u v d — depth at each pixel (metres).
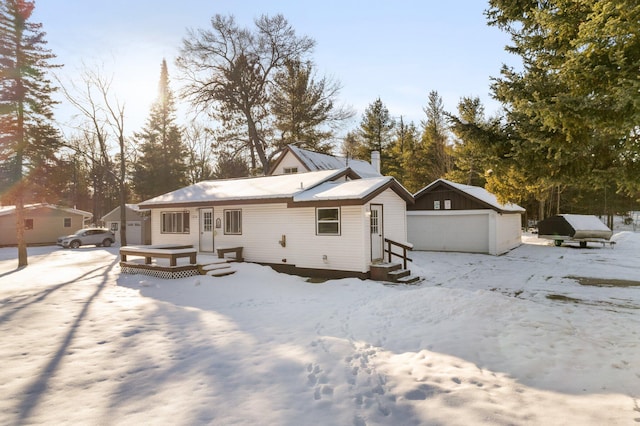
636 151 6.06
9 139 19.97
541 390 4.41
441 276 14.00
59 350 6.03
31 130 21.14
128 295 10.52
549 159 7.59
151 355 5.79
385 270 12.76
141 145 48.56
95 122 26.45
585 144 6.86
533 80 7.90
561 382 4.61
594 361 5.21
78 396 4.45
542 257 19.41
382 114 48.91
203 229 17.12
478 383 4.59
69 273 15.13
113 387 4.68
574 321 7.31
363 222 12.82
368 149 48.25
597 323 7.18
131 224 32.84
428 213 23.20
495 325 6.71
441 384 4.56
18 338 6.65
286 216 14.52
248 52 34.69
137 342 6.41
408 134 49.94
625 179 6.61
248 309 8.88
